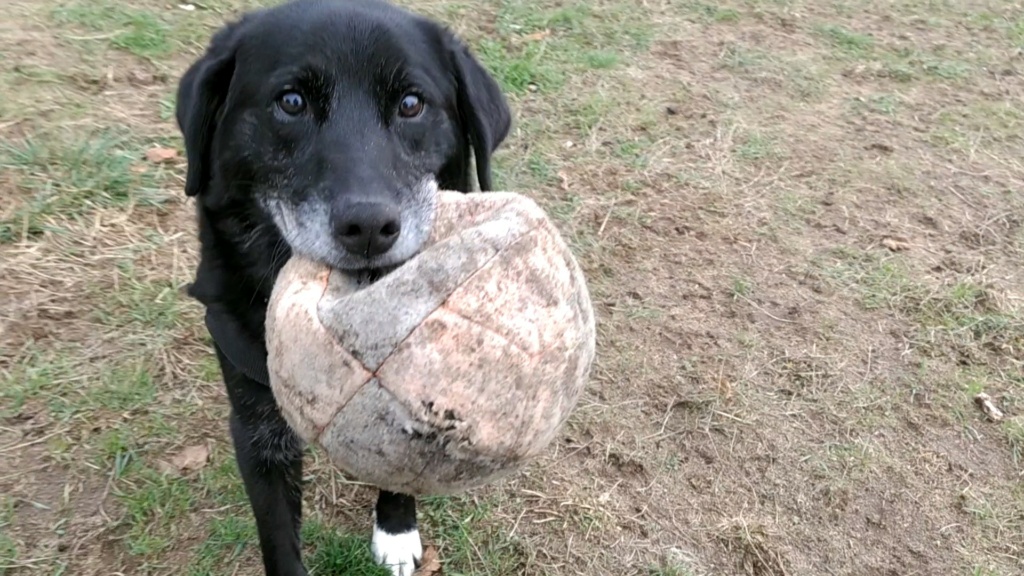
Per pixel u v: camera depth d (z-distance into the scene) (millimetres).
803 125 1539
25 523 785
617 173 1352
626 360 1027
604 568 808
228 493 828
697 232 1248
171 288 1039
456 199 567
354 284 536
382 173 581
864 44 1862
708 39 1816
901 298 1149
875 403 997
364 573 776
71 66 1395
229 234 678
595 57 1647
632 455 915
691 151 1426
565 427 938
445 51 698
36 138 1216
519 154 1365
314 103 612
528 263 469
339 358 452
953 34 1970
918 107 1637
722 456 924
